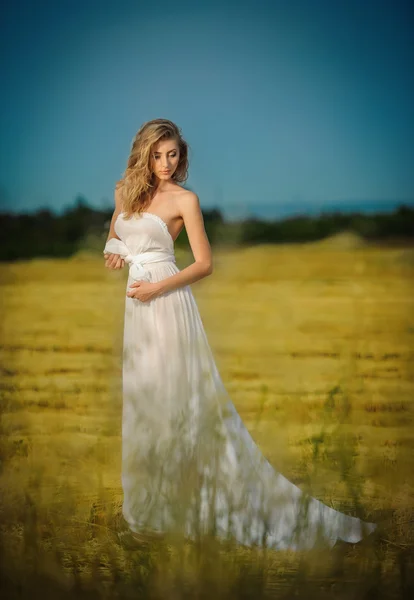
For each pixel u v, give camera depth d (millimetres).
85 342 10297
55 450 5320
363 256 23922
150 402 3971
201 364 4086
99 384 7668
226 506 3865
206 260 4094
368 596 3215
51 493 4465
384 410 6574
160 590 3197
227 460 3963
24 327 11758
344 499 4328
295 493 4023
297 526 3715
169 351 3998
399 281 17875
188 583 3242
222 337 10930
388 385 7621
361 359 9133
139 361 4016
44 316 12953
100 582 3334
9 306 14305
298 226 33031
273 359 9250
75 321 12312
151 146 4059
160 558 3430
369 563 3459
